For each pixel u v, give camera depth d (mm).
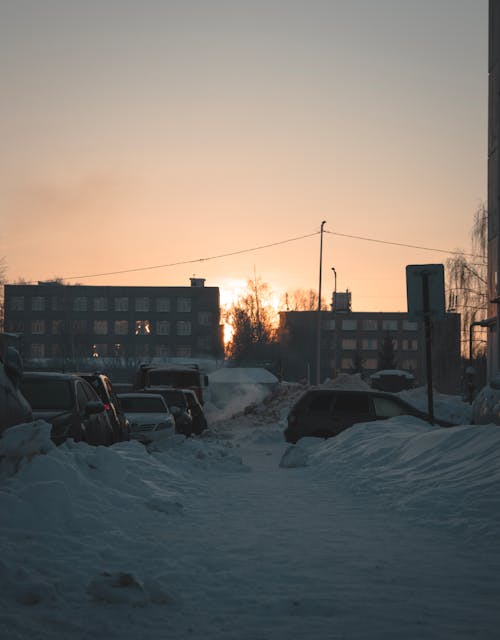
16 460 9016
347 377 44625
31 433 9250
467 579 6602
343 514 10156
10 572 6004
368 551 7742
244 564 7102
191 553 7500
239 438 32438
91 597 5742
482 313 53562
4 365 10141
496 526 8367
